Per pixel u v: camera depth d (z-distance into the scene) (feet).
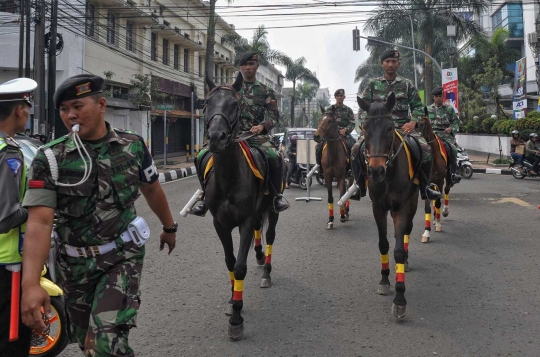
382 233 18.92
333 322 16.52
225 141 14.65
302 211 38.06
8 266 10.05
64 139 9.65
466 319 16.62
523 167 57.72
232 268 17.24
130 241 9.96
